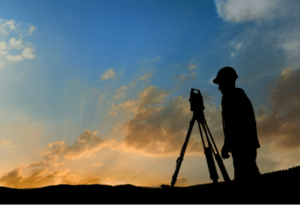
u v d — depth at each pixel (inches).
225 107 161.6
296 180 131.6
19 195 171.0
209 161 167.3
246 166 150.3
